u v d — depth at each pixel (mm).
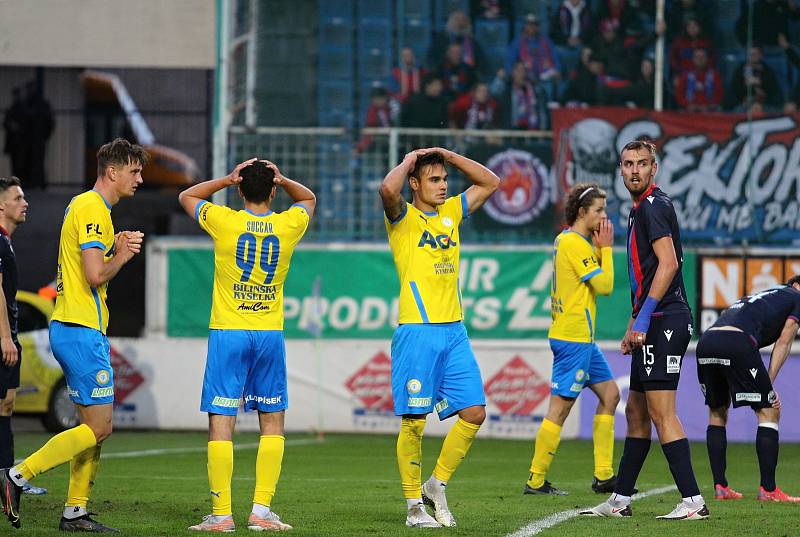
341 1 63656
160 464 37844
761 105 63125
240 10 62438
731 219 58469
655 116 58750
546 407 53250
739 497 29312
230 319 22547
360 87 63375
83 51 60906
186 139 72562
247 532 21828
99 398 22656
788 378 53531
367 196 60406
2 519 23828
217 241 22562
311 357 54625
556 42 63688
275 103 62938
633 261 24641
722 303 55750
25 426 57000
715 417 30172
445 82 63531
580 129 58875
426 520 22969
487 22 63969
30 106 67500
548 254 56156
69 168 67812
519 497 29422
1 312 26453
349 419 54375
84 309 22734
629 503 25016
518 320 56094
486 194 24391
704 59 63031
